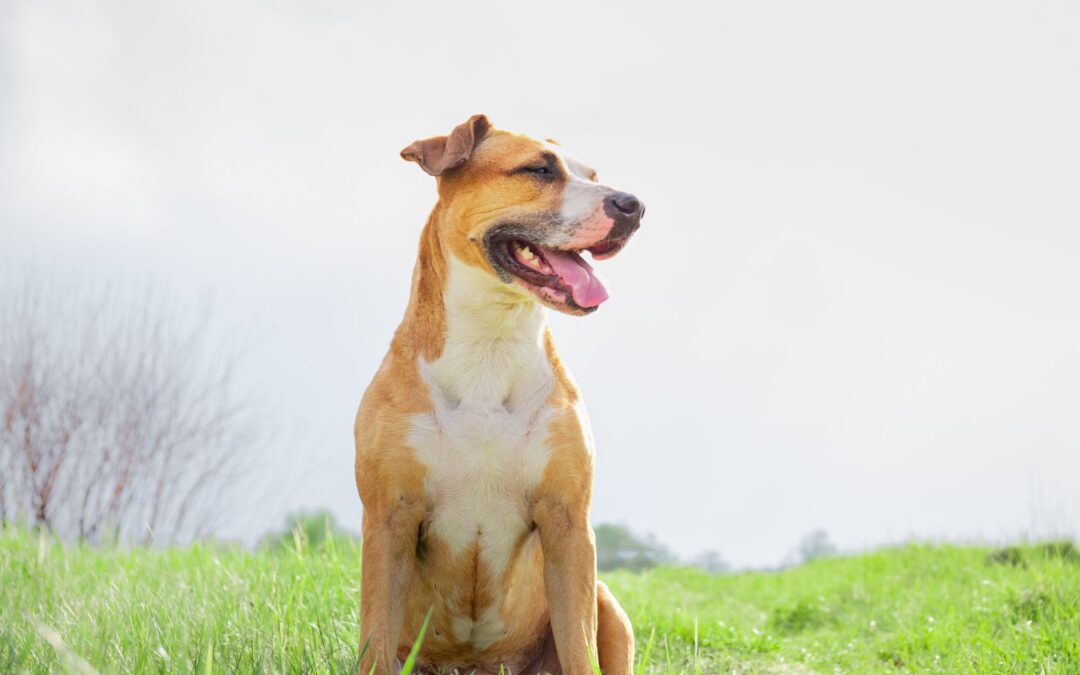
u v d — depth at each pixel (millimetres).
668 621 6422
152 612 4156
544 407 3732
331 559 5949
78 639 3654
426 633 4027
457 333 3717
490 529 3750
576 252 3723
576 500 3703
